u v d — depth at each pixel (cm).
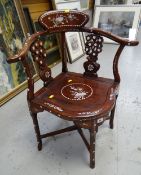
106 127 150
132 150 130
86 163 124
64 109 104
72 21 125
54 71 241
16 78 198
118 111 165
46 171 121
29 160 128
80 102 108
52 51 251
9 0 189
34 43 112
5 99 185
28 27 216
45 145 138
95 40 124
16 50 198
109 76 221
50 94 117
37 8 227
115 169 119
